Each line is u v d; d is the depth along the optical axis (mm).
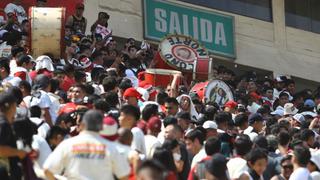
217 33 51406
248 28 53188
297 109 38875
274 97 45281
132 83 32281
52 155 18047
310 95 44594
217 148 21172
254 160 21547
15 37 35031
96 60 36500
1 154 18547
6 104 19484
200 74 38375
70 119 22594
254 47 53250
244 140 21938
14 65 29672
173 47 39469
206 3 51406
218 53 51250
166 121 23172
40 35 35875
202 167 20625
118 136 19641
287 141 24781
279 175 22750
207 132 24562
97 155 17969
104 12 44969
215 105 32750
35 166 19969
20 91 22375
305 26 56156
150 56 41094
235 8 52844
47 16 36219
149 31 48906
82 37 39188
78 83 27906
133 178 18781
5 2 42000
